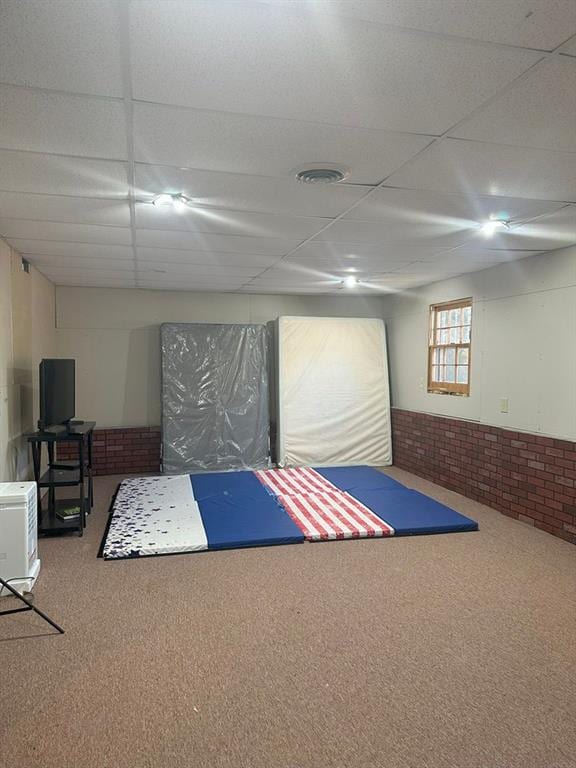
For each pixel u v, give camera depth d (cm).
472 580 344
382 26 142
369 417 699
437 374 625
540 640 272
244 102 185
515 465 473
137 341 673
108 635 275
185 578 346
